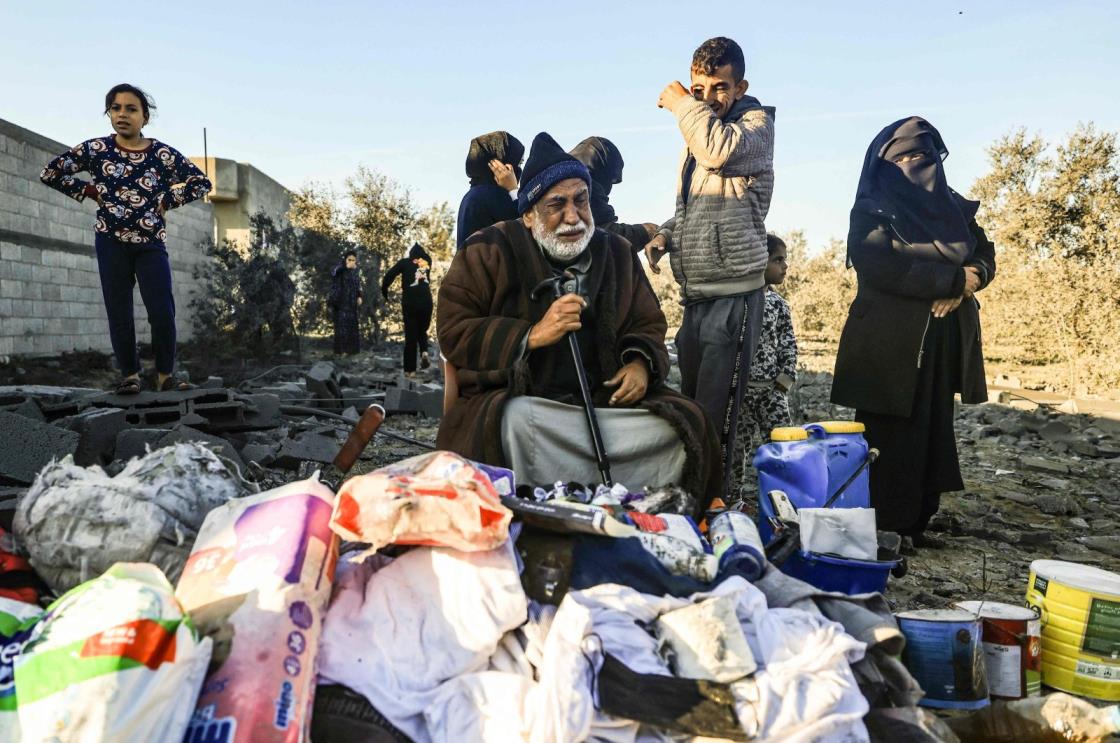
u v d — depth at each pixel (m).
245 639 1.83
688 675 2.05
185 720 1.68
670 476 3.44
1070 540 5.09
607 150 5.68
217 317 16.16
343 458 2.91
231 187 22.08
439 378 12.91
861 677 2.23
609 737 1.96
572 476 3.37
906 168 4.64
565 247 3.54
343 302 17.02
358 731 1.91
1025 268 16.72
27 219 12.63
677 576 2.36
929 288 4.47
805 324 27.53
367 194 22.64
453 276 3.62
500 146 5.44
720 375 4.44
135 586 1.73
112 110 5.65
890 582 4.02
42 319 12.97
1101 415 10.19
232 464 2.76
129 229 5.62
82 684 1.56
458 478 2.17
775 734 1.96
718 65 4.36
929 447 4.68
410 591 2.14
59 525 2.32
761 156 4.33
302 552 2.03
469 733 1.94
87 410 5.27
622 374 3.49
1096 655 2.79
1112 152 15.80
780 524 3.22
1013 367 17.02
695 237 4.46
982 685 2.59
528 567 2.27
